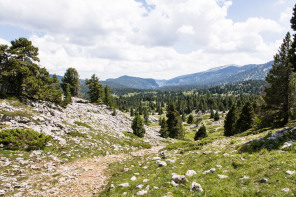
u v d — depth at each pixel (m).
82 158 20.53
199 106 182.38
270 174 8.25
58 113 34.53
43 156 17.64
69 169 15.94
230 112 49.22
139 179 11.67
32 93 35.03
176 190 8.34
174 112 65.94
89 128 34.38
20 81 32.50
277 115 23.20
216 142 23.08
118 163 18.97
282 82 22.31
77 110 48.44
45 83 43.53
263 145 13.38
